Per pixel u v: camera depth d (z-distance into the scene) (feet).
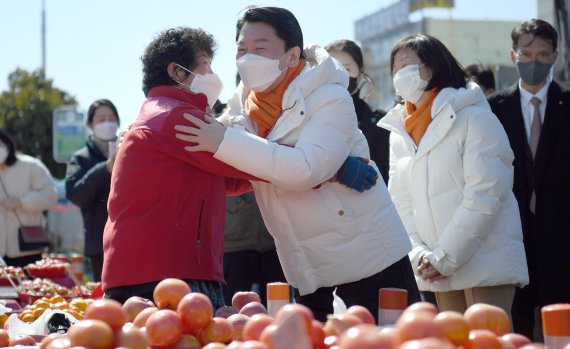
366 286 11.68
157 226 10.23
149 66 11.06
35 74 90.17
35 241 25.31
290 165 10.61
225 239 19.61
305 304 12.29
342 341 5.75
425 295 15.28
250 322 7.11
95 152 22.43
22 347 8.02
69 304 12.73
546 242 15.96
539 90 16.62
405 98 14.33
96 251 21.31
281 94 11.43
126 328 7.36
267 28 11.35
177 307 8.15
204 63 11.10
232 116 12.10
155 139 10.33
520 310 16.22
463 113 14.02
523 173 16.37
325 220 11.51
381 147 18.47
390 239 11.79
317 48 11.87
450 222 13.89
